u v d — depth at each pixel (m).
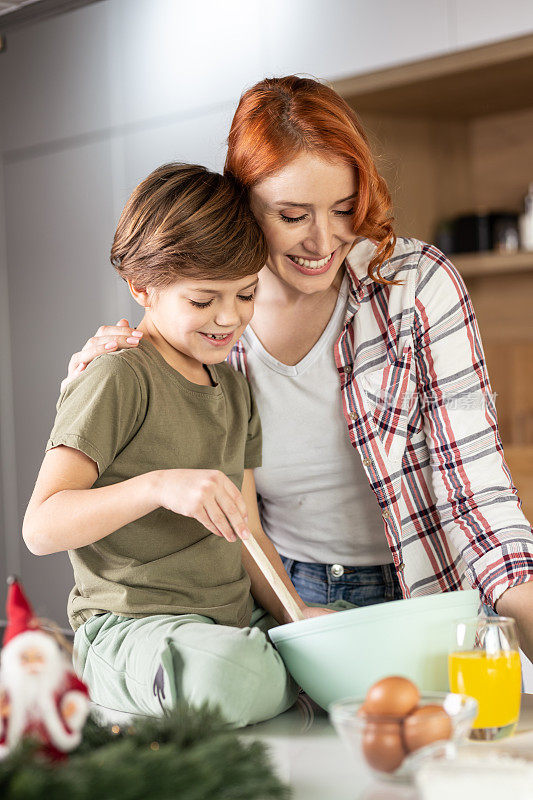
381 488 1.38
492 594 1.15
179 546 1.14
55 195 3.43
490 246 3.15
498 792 0.67
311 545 1.50
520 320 3.31
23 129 3.51
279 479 1.46
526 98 3.04
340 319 1.41
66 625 3.33
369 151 1.19
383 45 2.73
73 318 3.41
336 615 0.96
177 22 3.08
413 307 1.37
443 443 1.33
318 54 2.84
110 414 1.09
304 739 0.93
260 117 1.19
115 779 0.62
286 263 1.25
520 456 2.90
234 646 0.96
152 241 1.14
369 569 1.47
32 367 3.54
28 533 1.03
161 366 1.17
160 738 0.76
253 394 1.40
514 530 1.19
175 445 1.15
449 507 1.29
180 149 3.09
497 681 0.90
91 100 3.31
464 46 2.60
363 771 0.83
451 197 3.31
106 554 1.13
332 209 1.20
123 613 1.10
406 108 3.11
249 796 0.68
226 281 1.13
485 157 3.30
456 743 0.78
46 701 0.71
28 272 3.53
